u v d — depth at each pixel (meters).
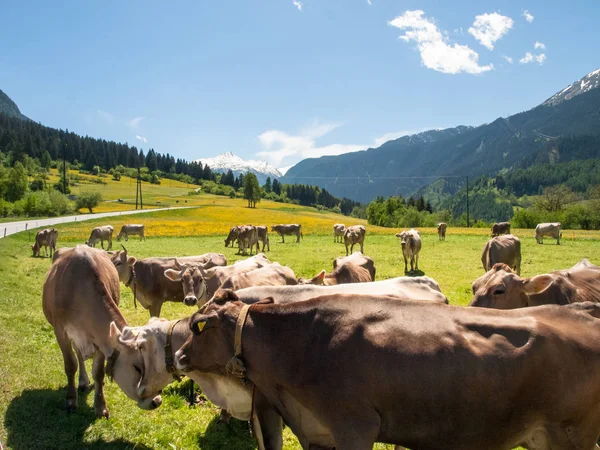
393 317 4.29
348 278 11.30
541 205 90.94
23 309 13.71
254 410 5.43
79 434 6.86
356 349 4.15
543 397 3.96
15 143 185.00
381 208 102.75
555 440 4.07
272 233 54.12
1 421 6.86
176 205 130.75
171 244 40.12
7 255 28.12
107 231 37.00
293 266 25.02
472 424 3.99
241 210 112.81
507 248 18.03
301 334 4.45
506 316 4.31
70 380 7.62
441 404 3.96
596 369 3.99
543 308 4.47
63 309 7.61
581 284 7.89
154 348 6.55
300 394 4.40
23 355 9.66
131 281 13.40
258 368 4.63
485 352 3.98
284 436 7.14
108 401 8.04
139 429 7.10
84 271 7.74
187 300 10.98
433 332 4.12
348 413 4.12
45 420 7.12
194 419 7.56
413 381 3.97
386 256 30.78
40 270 23.11
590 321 4.33
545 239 43.12
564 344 4.04
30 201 84.94
